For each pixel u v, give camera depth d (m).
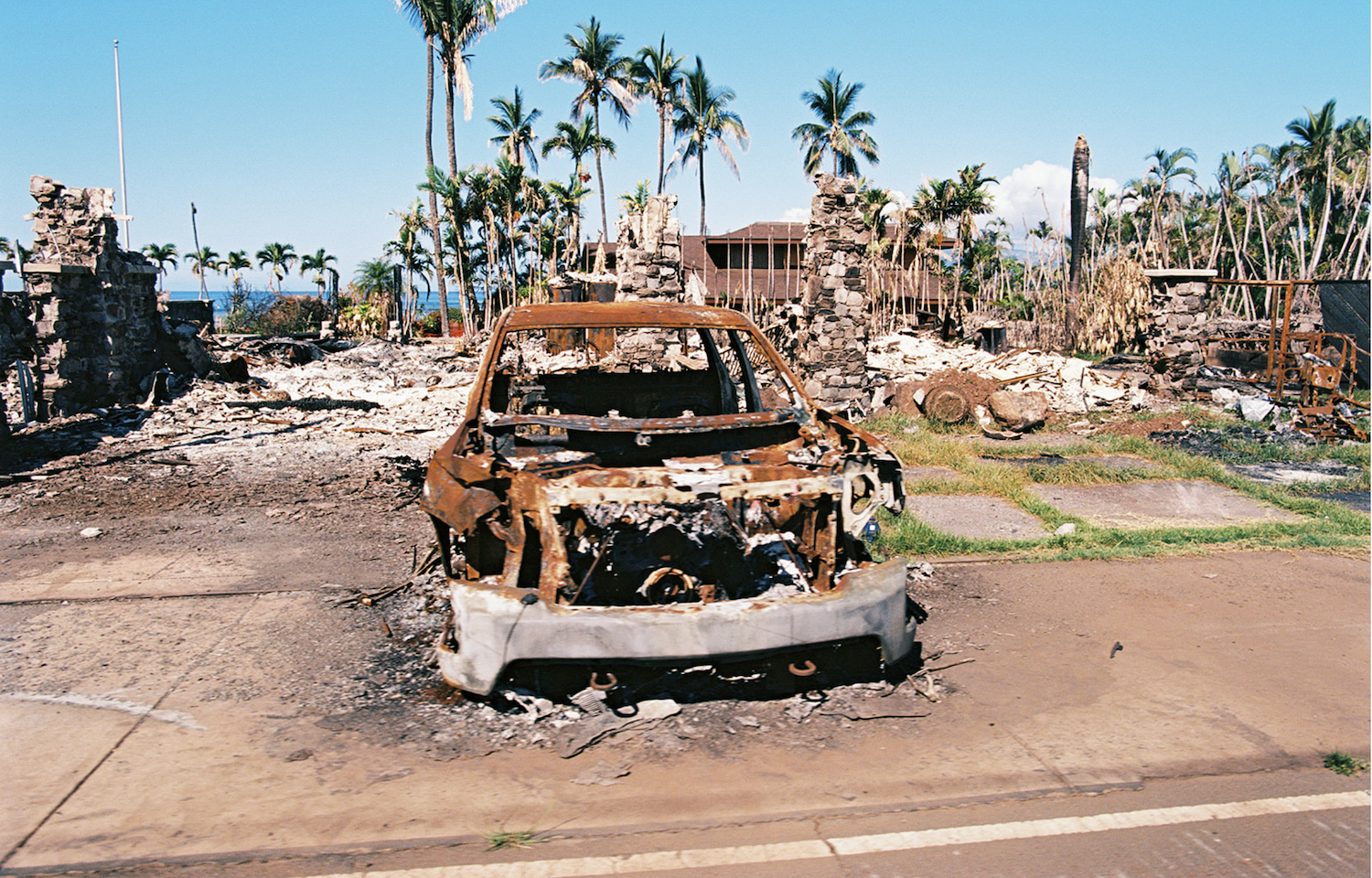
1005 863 2.71
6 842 2.74
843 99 42.44
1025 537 7.01
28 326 13.38
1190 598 5.43
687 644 3.37
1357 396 15.66
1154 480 9.48
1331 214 42.53
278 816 2.91
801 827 2.90
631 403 6.23
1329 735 3.60
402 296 42.59
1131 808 3.05
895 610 3.75
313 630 4.74
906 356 18.33
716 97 43.78
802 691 3.94
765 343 5.30
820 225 13.44
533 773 3.23
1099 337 23.91
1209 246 44.53
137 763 3.27
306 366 20.47
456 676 3.49
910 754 3.41
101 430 12.66
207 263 75.06
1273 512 7.94
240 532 7.02
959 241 41.84
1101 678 4.20
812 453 4.40
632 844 2.79
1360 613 5.16
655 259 14.34
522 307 5.41
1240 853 2.77
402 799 3.03
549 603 3.42
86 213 14.13
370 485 8.95
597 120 44.34
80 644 4.52
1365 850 2.79
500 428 4.52
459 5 34.94
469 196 38.41
